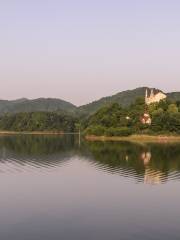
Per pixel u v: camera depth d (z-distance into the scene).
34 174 70.25
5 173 71.12
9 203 48.16
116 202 48.81
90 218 41.78
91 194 53.50
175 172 72.62
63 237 35.94
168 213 43.78
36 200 49.78
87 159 94.94
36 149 125.19
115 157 99.88
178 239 35.53
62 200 49.84
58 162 88.19
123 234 36.81
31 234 36.69
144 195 52.84
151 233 37.06
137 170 75.44
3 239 35.34
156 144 153.12
